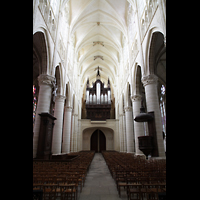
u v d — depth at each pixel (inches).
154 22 409.1
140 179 174.9
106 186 226.4
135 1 580.4
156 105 436.5
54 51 497.0
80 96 1233.4
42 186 165.6
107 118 1280.8
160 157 391.5
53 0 513.0
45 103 431.8
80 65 1145.4
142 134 581.6
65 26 682.2
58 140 576.4
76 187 166.9
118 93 1125.1
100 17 842.8
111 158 462.6
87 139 1304.1
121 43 947.3
